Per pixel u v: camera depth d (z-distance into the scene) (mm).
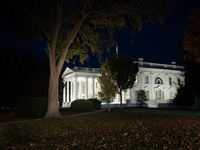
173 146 6980
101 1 15117
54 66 16562
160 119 14969
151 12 15516
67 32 19594
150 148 6766
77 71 44781
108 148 6895
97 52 20719
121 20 15695
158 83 49625
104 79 23828
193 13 11914
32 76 27594
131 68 30172
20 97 26547
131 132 9461
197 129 10117
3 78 24812
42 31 16938
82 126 11891
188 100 31828
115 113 20719
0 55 24922
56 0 14984
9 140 8375
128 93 46969
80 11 16938
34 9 14992
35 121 14750
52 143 7805
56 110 16406
